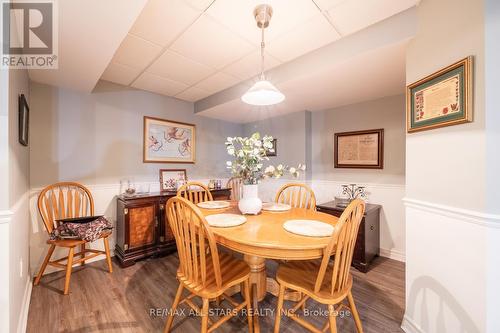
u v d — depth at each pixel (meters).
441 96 1.26
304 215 1.80
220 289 1.27
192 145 3.55
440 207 1.26
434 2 1.33
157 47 1.98
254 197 1.79
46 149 2.30
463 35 1.15
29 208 2.10
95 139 2.62
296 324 1.57
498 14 1.02
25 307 1.59
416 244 1.44
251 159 1.76
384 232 2.75
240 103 3.02
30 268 2.09
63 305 1.74
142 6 1.28
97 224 2.15
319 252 1.20
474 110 1.09
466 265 1.13
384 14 1.55
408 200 1.49
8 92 1.11
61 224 2.04
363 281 2.16
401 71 2.01
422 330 1.38
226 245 1.33
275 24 1.66
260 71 2.45
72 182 2.34
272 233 1.34
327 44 1.93
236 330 1.51
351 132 3.00
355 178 3.00
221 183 3.92
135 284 2.06
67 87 2.41
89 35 1.53
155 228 2.64
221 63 2.27
